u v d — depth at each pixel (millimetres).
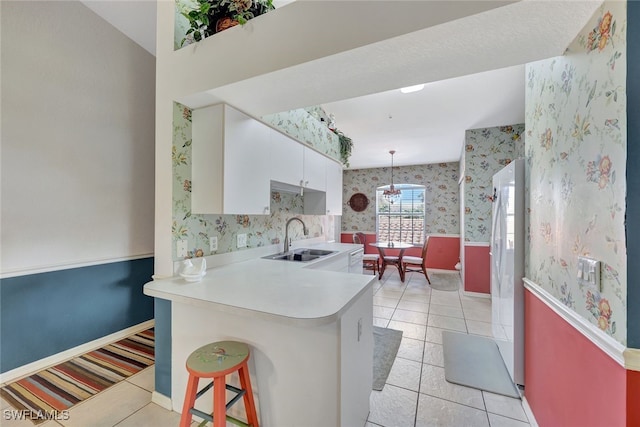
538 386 1516
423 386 1914
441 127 3820
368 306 1637
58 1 2178
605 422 913
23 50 1984
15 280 1986
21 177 1999
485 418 1626
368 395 1641
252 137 1955
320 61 1260
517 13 960
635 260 800
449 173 6070
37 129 2072
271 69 1354
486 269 4066
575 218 1109
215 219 2033
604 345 903
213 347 1330
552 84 1340
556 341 1290
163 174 1703
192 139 1798
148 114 2932
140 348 2445
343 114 3344
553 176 1333
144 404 1695
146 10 2393
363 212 6852
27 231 2037
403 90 2705
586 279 1018
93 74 2430
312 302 1240
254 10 1514
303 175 2717
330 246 3502
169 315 1646
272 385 1333
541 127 1497
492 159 3941
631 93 801
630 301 808
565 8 938
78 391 1824
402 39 1107
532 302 1626
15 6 1938
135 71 2793
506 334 2039
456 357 2303
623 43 823
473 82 2541
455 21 1005
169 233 1688
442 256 6031
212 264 1993
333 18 1215
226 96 1627
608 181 895
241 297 1314
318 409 1243
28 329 2047
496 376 2027
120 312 2664
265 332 1343
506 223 2025
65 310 2258
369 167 6715
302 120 2789
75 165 2312
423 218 6301
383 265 5203
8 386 1878
